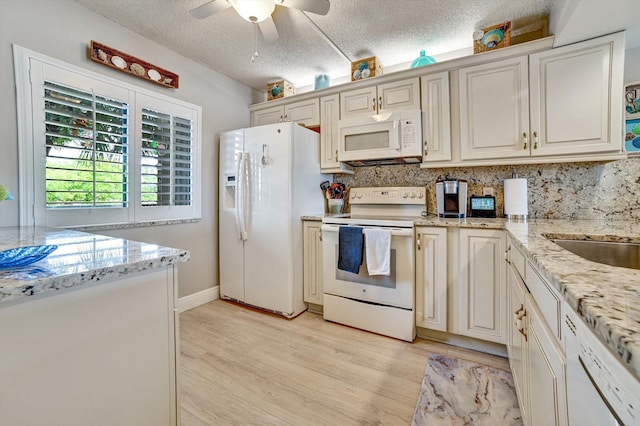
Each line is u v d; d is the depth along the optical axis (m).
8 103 1.65
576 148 1.79
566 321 0.65
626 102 1.84
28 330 0.63
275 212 2.51
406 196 2.57
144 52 2.29
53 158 1.80
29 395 0.63
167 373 0.91
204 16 1.79
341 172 2.73
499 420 1.33
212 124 2.86
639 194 1.86
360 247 2.13
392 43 2.37
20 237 1.23
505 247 1.77
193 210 2.66
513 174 2.23
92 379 0.74
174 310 0.93
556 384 0.72
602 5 1.44
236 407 1.43
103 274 0.72
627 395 0.37
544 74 1.87
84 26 1.96
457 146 2.16
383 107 2.44
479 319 1.88
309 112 2.84
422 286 2.06
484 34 2.07
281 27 2.14
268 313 2.58
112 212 2.08
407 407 1.42
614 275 0.64
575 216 2.04
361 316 2.24
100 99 2.01
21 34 1.70
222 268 2.87
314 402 1.46
